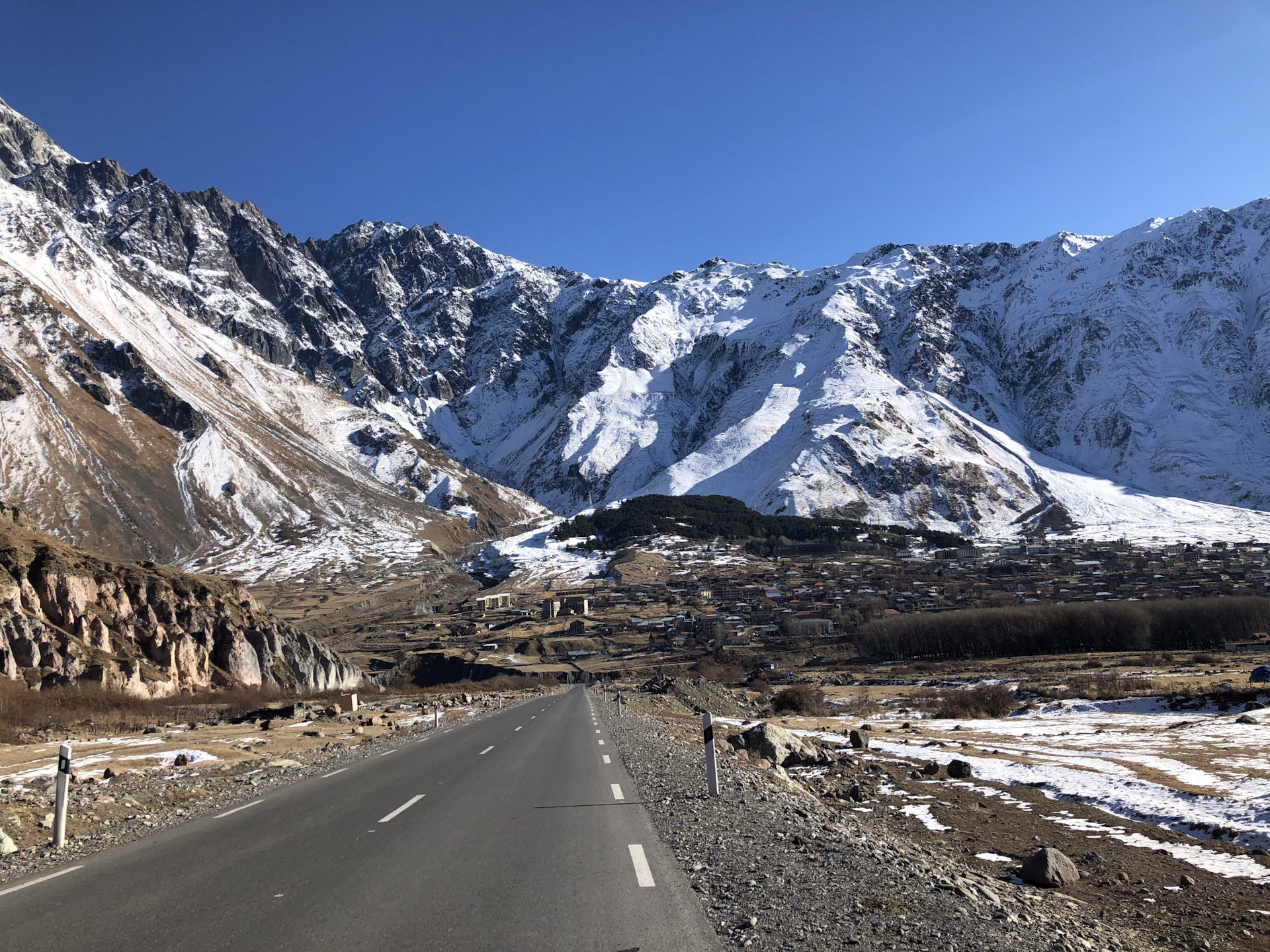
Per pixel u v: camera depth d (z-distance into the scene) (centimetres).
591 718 3828
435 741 2698
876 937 724
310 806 1423
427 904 816
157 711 4397
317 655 7912
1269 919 1021
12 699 3769
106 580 6019
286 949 695
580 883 887
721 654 14000
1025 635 12656
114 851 1116
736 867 961
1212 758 2388
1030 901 1025
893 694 7631
